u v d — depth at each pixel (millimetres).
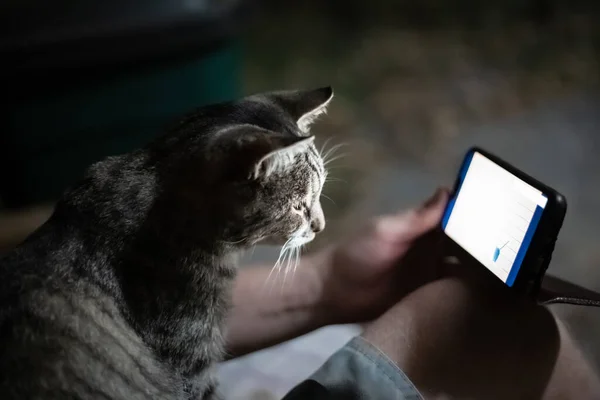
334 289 621
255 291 623
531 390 466
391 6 1849
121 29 914
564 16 1741
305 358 627
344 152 1287
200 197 527
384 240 592
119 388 482
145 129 1012
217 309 559
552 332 472
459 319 488
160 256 525
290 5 1881
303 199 590
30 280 485
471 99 1452
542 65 1565
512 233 483
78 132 975
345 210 1117
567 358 470
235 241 561
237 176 513
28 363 454
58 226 521
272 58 1638
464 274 518
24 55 880
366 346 482
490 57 1616
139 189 531
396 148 1302
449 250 544
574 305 484
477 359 476
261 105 596
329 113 1413
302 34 1755
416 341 485
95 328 490
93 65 920
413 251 591
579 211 1022
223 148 502
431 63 1611
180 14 942
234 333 624
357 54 1663
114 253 516
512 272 476
